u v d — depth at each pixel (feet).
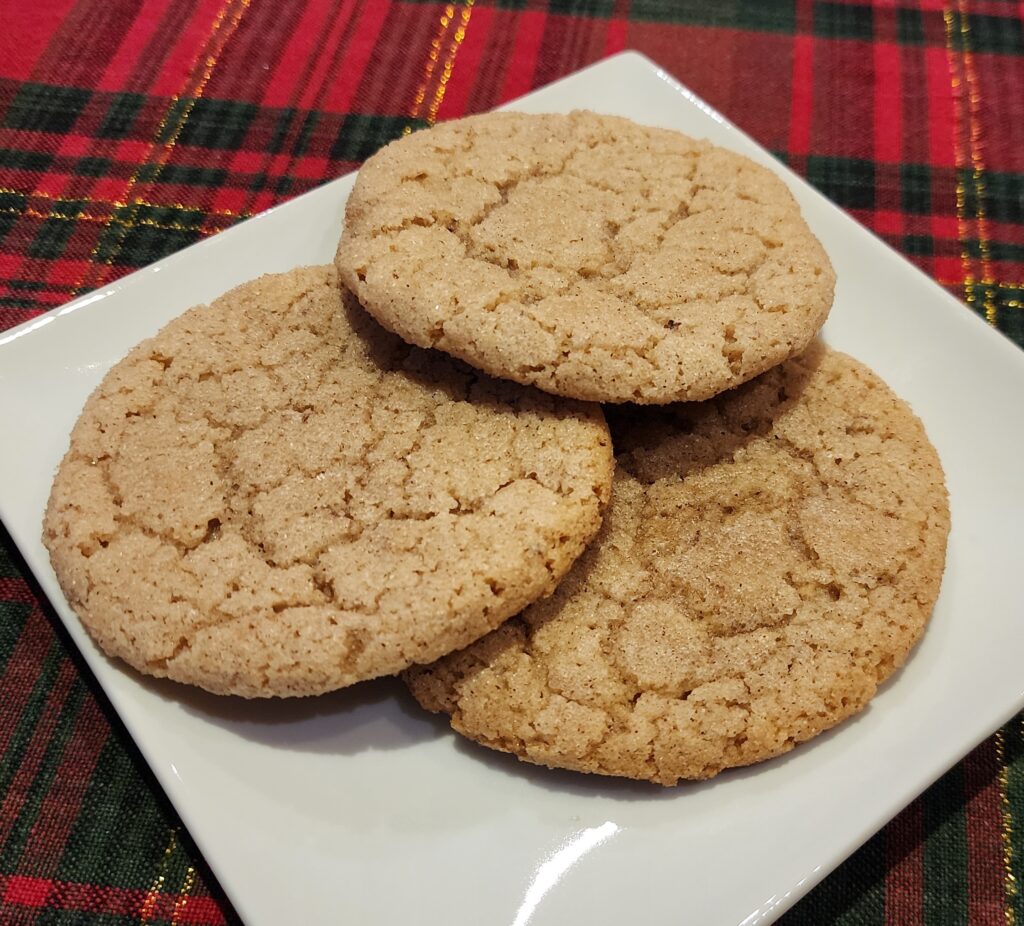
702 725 0.42
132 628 0.42
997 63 0.83
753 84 0.81
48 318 0.54
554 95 0.67
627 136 0.57
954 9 0.87
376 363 0.50
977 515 0.51
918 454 0.50
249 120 0.76
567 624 0.44
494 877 0.40
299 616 0.41
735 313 0.47
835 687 0.43
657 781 0.42
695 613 0.45
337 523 0.43
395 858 0.41
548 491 0.44
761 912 0.39
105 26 0.81
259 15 0.83
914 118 0.78
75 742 0.47
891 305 0.58
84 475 0.46
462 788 0.43
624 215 0.52
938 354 0.56
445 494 0.44
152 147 0.73
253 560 0.43
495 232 0.50
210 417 0.48
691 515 0.48
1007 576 0.48
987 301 0.66
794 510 0.48
